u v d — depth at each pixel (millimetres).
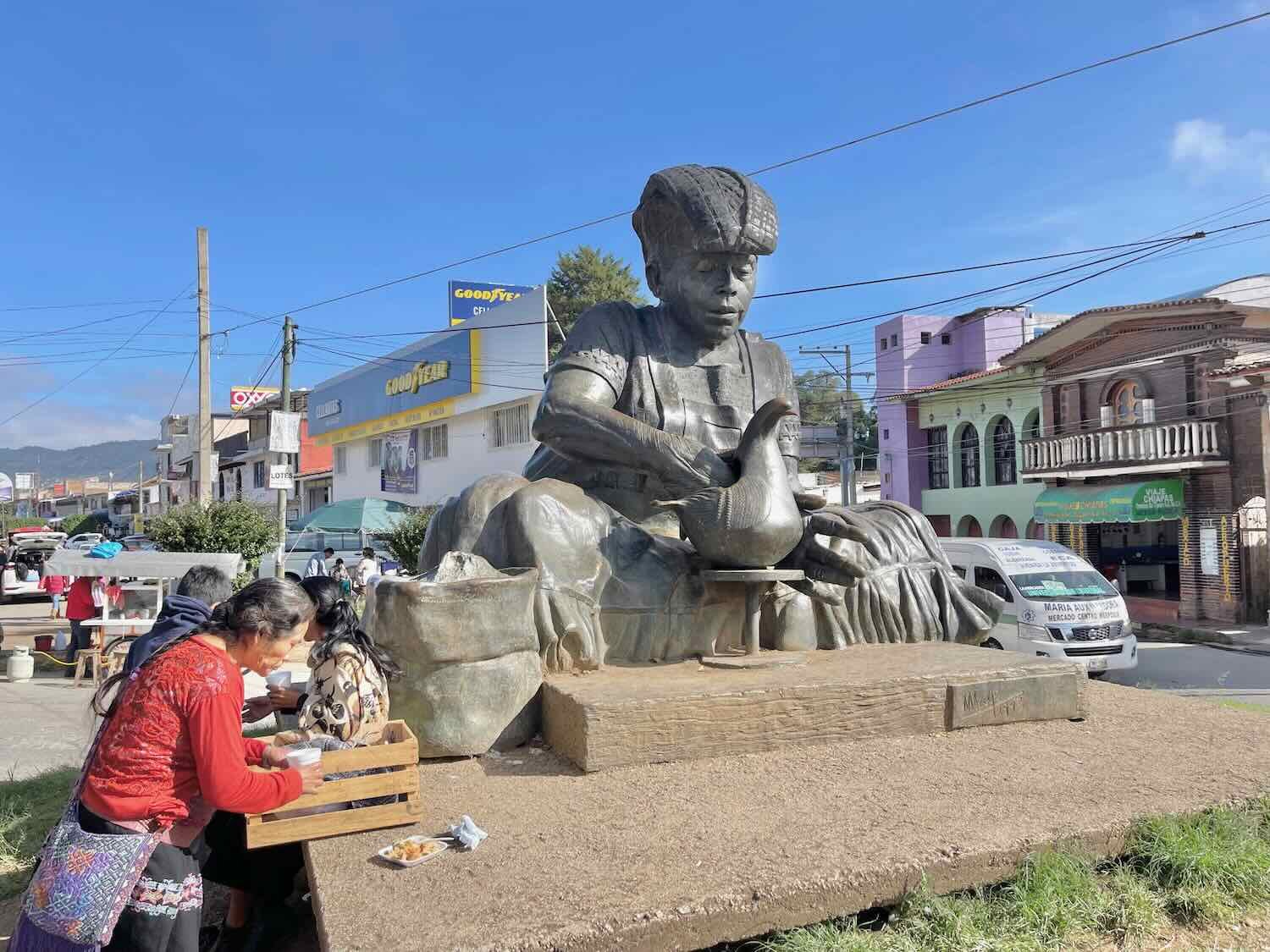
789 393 5262
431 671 3406
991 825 2826
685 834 2730
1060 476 21203
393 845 2660
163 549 15828
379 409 27688
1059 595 11680
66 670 11633
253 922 3168
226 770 2301
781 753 3494
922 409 27531
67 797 5121
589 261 32812
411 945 2105
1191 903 2732
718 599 4289
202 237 18375
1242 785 3209
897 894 2559
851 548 4754
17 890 3871
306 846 2689
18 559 23875
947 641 4906
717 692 3443
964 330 30141
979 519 25391
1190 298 20484
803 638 4457
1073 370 21672
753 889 2395
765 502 3979
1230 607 17609
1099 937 2598
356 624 3162
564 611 3922
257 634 2492
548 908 2285
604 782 3172
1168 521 21750
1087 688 4070
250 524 16062
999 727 3896
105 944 2227
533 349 20484
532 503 4082
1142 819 2926
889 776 3262
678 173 4914
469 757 3461
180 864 2393
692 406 4891
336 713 2947
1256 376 16891
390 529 20500
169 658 2371
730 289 4855
